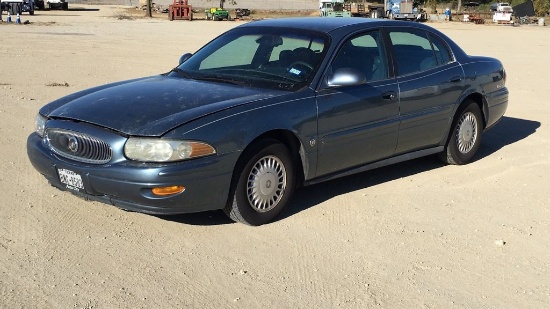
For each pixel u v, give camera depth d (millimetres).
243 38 6660
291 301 4285
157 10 66500
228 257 4898
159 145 4836
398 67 6598
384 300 4355
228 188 5176
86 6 76375
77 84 13148
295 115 5516
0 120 9227
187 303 4203
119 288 4355
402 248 5199
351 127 6023
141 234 5262
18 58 17875
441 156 7602
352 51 6211
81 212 5684
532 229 5734
